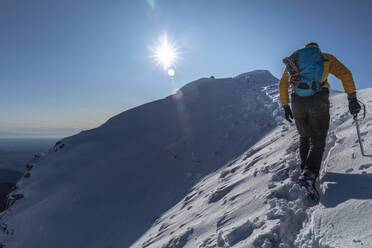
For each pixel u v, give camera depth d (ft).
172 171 36.35
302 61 8.14
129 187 38.19
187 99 71.36
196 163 34.91
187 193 26.68
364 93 17.52
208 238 9.13
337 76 8.11
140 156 46.83
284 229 6.75
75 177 47.62
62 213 38.70
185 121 54.95
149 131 57.31
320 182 8.11
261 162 15.29
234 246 7.35
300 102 8.23
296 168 10.27
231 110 49.57
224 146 35.27
